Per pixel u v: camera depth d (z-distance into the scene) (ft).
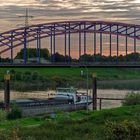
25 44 535.60
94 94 422.41
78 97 424.87
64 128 173.47
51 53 535.60
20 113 291.38
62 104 400.26
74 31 526.16
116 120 193.77
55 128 174.19
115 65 485.97
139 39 514.27
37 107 367.86
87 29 524.52
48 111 379.96
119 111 231.71
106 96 524.93
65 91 441.68
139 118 195.31
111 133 124.67
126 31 515.50
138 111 236.84
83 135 154.30
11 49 539.70
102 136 140.87
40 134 154.81
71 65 497.46
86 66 490.49
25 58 521.65
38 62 514.68
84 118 211.20
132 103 353.72
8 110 317.22
